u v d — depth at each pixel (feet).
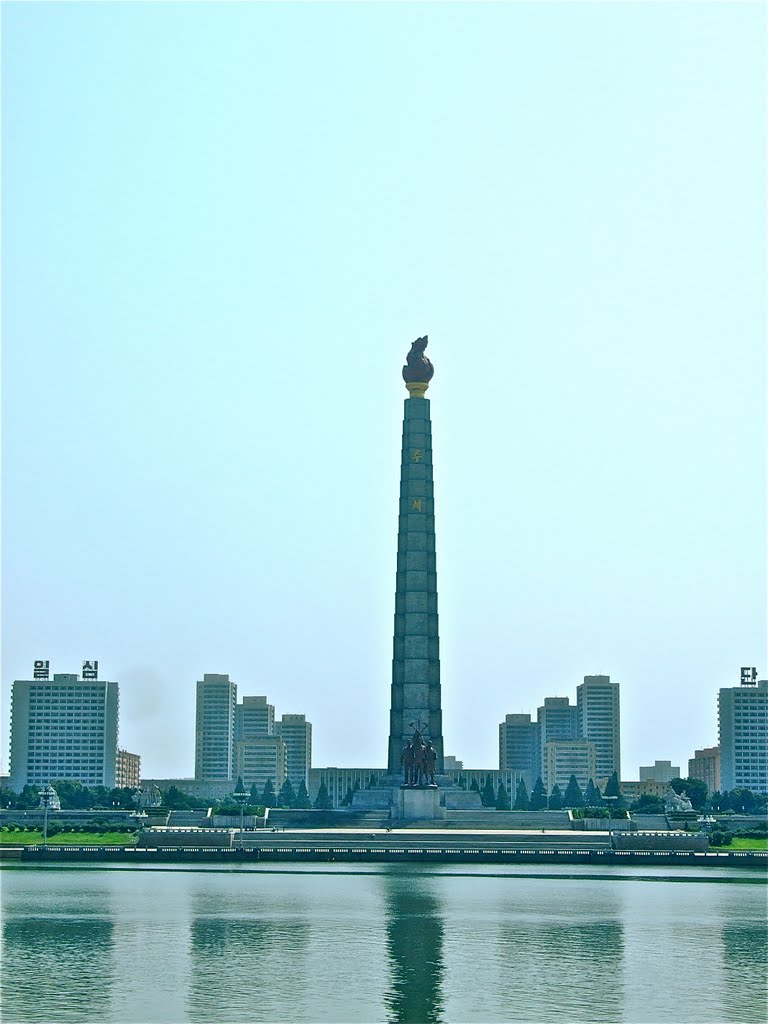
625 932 395.55
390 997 298.76
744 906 462.19
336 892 504.02
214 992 303.07
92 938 379.55
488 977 323.78
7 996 298.97
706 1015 283.59
